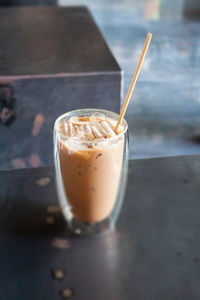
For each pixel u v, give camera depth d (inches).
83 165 18.2
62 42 37.6
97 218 19.8
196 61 79.2
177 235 18.9
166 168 22.8
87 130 18.4
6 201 20.6
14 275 17.1
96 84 30.6
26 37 39.0
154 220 19.6
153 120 56.2
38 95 30.4
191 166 23.0
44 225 19.4
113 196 19.7
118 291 16.4
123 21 112.3
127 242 18.5
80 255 17.9
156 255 17.9
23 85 29.7
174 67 75.1
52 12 50.2
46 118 31.7
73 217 20.1
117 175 19.3
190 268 17.4
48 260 17.7
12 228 19.2
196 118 57.5
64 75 29.7
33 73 29.7
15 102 30.5
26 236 18.8
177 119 57.0
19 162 33.8
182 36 97.9
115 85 31.0
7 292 16.4
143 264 17.5
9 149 32.9
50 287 16.6
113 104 31.9
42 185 21.7
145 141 50.3
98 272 17.2
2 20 45.5
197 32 102.3
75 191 19.2
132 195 20.9
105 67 31.1
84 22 45.4
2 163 33.5
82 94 30.9
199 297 16.3
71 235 18.9
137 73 17.3
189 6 128.7
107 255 17.9
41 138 32.7
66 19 46.6
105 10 125.2
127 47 85.1
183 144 50.4
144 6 131.0
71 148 18.0
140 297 16.2
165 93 64.2
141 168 22.6
